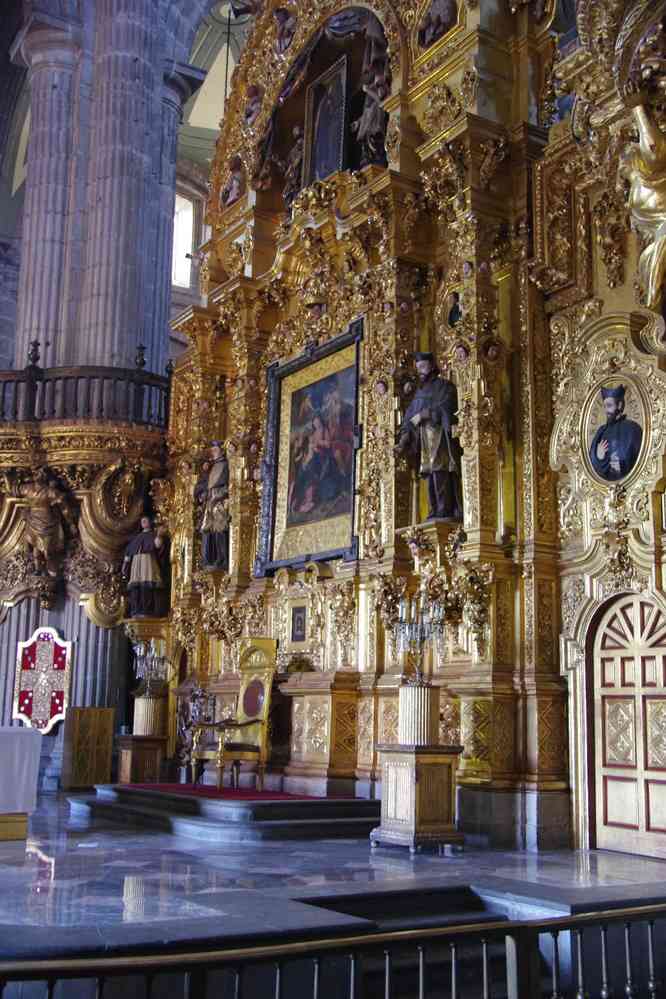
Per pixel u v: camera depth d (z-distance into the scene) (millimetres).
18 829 10141
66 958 5008
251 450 16031
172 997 5988
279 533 15172
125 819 12484
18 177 31594
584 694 10578
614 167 10234
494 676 10719
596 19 9695
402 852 9461
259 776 12992
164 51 22484
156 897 6824
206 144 33250
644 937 6609
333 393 14359
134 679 19188
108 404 19250
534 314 11578
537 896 6848
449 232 12477
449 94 12594
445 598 11461
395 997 6391
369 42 14734
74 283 20984
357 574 13125
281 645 14625
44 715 18547
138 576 17859
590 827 10305
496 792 10391
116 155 20797
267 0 17047
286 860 8859
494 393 11398
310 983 6137
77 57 21797
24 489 18875
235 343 16500
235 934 5340
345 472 13828
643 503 10102
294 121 16906
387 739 12273
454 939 4195
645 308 10172
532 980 4332
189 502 17406
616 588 10344
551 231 11484
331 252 14633
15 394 19562
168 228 21875
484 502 11133
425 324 12930
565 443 10961
